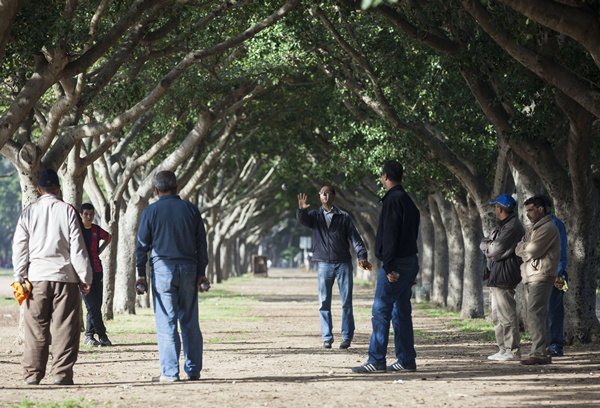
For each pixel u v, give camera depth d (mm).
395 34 31547
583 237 23344
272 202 99875
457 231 41844
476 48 21094
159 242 13883
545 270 16547
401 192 14938
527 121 22656
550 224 16531
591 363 17156
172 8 23500
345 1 20750
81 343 22766
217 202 60844
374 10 20719
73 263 13539
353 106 38188
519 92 23906
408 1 21641
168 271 13805
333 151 47156
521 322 26891
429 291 52312
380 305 15117
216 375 14938
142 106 22031
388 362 17328
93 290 22078
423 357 18625
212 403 11273
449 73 28766
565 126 23234
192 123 42562
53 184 13945
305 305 47125
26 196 21844
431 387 13023
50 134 21453
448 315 38750
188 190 42219
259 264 118312
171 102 32750
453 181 35781
